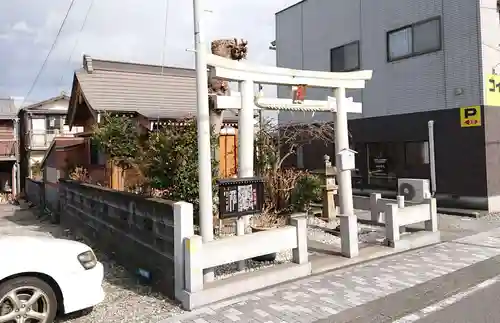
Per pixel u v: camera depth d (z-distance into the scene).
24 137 26.11
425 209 7.14
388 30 12.49
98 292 4.09
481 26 10.22
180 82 15.42
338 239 7.31
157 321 3.96
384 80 12.66
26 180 20.41
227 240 4.59
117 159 8.20
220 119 7.52
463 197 10.66
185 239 4.36
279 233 5.09
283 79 6.34
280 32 16.66
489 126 10.27
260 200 5.45
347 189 6.96
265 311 4.12
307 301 4.39
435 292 4.65
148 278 5.11
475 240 7.39
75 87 13.16
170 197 6.58
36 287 3.69
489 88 10.34
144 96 13.12
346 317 3.97
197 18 4.85
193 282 4.28
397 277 5.21
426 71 11.48
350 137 13.65
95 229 7.34
